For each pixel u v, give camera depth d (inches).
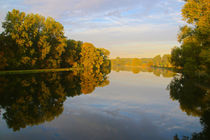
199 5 1045.2
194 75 1286.9
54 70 2326.5
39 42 2064.5
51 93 737.6
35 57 2054.6
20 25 1862.7
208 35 962.1
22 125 370.0
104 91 836.0
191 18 1102.4
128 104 576.7
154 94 762.2
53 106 536.1
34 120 403.2
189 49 1211.9
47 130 343.3
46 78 1301.7
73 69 2800.2
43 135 318.3
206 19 949.8
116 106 548.4
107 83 1171.3
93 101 616.7
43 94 708.7
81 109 507.2
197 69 1193.4
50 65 2353.6
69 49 3063.5
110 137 311.9
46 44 2155.5
